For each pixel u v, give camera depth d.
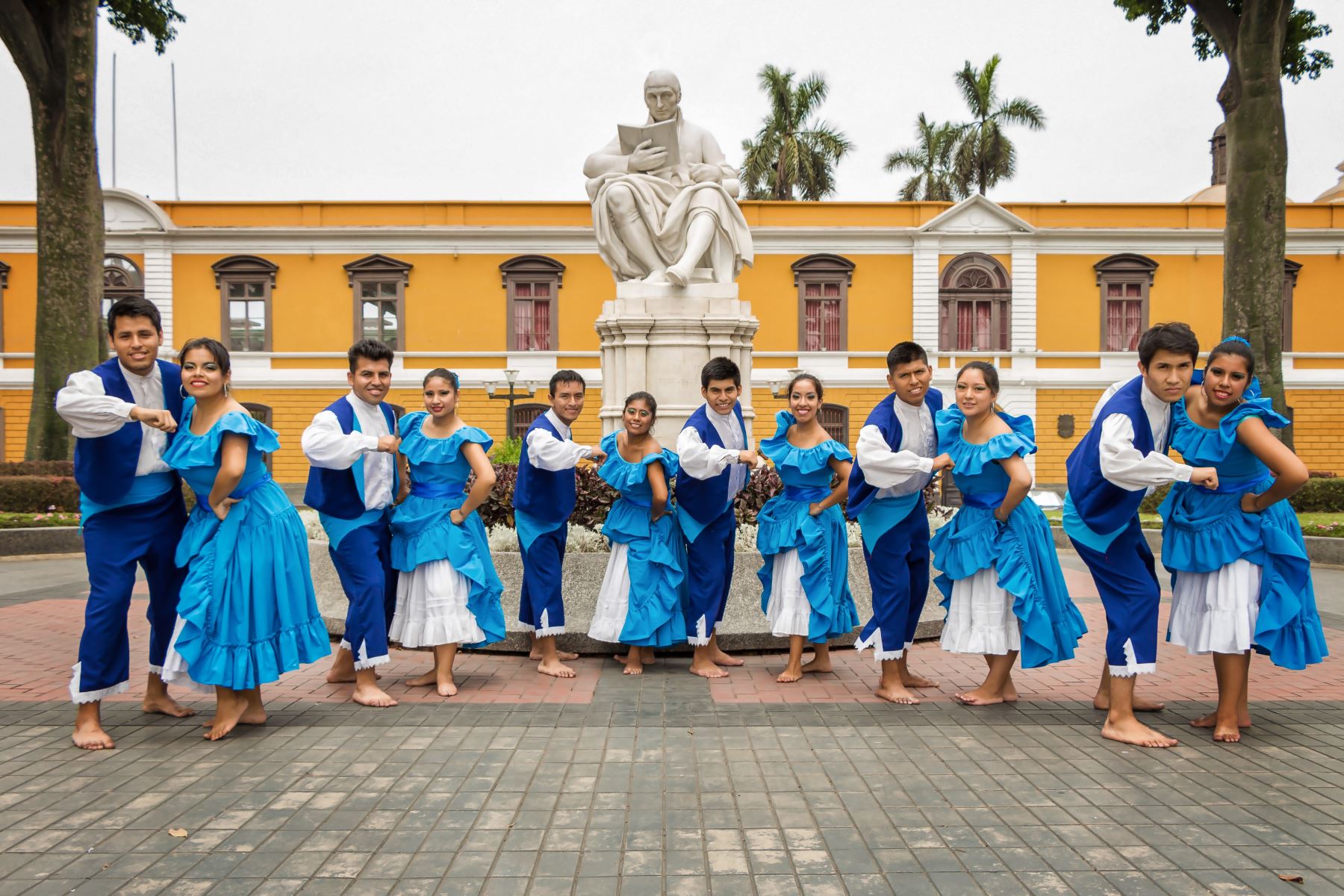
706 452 5.05
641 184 7.60
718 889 2.69
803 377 5.21
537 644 5.68
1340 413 27.62
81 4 15.62
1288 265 27.67
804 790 3.47
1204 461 4.10
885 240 26.95
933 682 5.23
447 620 4.87
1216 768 3.72
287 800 3.36
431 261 26.66
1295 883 2.71
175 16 19.27
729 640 6.00
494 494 6.65
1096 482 4.07
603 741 4.07
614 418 7.31
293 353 26.34
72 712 4.58
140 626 7.21
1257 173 15.17
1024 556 4.48
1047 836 3.05
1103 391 27.20
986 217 26.98
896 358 4.76
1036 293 27.16
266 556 4.12
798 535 5.14
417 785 3.52
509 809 3.28
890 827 3.12
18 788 3.48
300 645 4.20
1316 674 5.49
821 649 5.45
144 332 4.06
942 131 35.59
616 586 5.44
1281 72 17.45
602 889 2.69
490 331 26.73
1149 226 27.34
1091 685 5.21
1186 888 2.69
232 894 2.65
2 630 7.08
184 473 4.11
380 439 4.61
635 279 7.70
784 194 34.75
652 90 7.64
